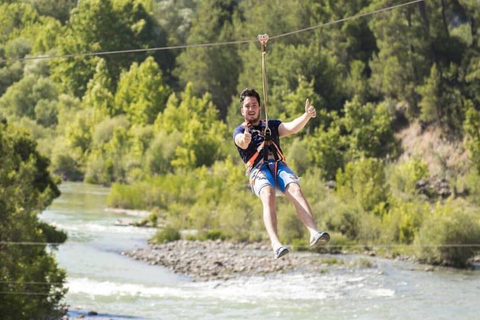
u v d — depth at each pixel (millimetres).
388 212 54125
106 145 98500
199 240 52969
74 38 135875
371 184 56312
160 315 32188
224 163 85125
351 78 89375
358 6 95188
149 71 111125
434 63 78125
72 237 53031
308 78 88938
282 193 11531
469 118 65688
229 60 115312
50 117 119312
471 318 31453
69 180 98562
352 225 51469
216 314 32469
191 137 88375
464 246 43438
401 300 34906
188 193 70562
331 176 76875
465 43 81312
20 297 28047
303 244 49406
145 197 70688
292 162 75000
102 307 33469
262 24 105000
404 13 82250
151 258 46125
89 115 107188
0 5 167375
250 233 53062
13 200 28875
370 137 79375
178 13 146250
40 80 123750
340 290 37219
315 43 96062
